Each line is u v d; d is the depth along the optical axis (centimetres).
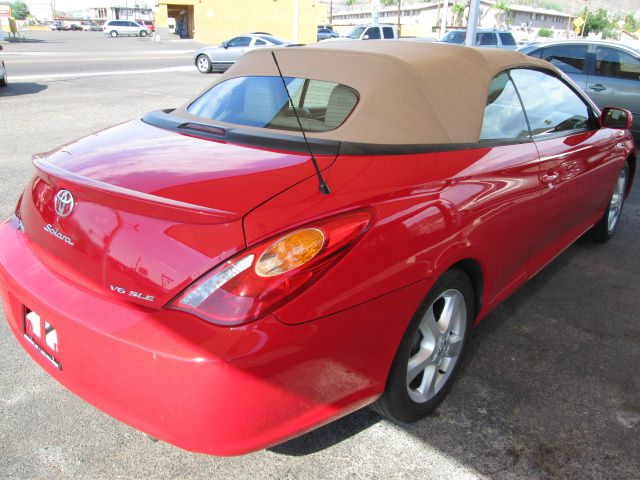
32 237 213
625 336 322
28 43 3850
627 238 482
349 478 212
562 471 220
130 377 167
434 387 244
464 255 226
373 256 183
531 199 277
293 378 169
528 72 316
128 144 232
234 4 4681
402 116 236
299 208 175
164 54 2888
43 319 191
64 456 217
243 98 267
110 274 178
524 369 286
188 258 166
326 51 272
